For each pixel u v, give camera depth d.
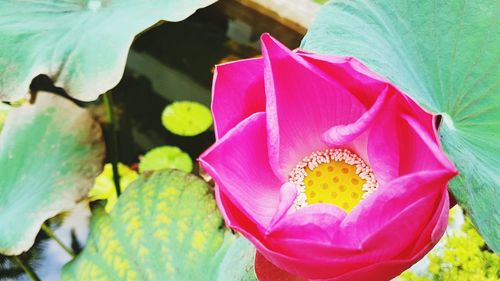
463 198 0.33
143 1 0.46
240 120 0.31
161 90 0.66
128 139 0.62
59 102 0.52
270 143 0.30
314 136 0.33
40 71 0.44
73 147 0.51
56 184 0.49
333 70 0.30
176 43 0.68
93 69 0.44
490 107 0.37
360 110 0.32
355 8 0.40
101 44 0.44
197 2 0.45
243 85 0.31
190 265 0.44
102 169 0.51
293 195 0.30
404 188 0.26
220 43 0.67
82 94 0.43
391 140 0.30
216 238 0.45
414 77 0.38
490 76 0.38
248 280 0.38
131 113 0.64
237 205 0.28
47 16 0.47
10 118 0.51
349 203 0.33
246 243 0.41
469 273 0.40
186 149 0.62
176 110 0.64
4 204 0.49
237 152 0.31
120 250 0.46
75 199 0.49
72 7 0.48
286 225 0.27
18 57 0.45
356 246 0.27
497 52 0.38
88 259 0.47
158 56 0.68
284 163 0.33
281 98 0.32
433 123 0.27
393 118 0.29
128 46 0.43
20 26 0.46
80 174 0.50
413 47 0.39
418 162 0.28
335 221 0.27
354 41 0.39
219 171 0.29
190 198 0.47
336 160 0.34
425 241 0.27
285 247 0.27
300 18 0.61
